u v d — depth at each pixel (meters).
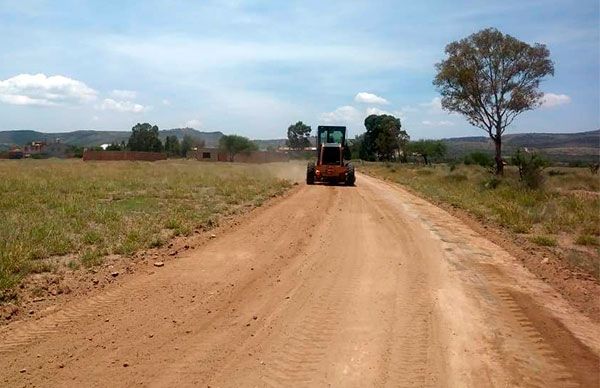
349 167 32.34
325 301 7.54
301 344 5.97
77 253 9.87
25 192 19.14
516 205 17.98
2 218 12.84
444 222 15.55
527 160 27.44
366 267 9.57
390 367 5.41
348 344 5.98
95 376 5.13
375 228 13.98
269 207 18.09
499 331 6.47
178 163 69.19
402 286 8.34
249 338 6.12
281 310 7.12
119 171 37.09
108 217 13.48
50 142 155.88
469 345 6.02
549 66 36.34
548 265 10.06
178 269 9.11
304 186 30.00
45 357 5.54
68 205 15.45
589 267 9.87
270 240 11.95
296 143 147.12
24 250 9.33
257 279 8.62
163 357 5.57
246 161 100.31
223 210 16.47
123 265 9.19
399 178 41.12
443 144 92.94
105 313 6.86
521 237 13.11
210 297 7.62
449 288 8.26
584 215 15.57
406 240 12.29
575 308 7.54
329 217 15.93
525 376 5.29
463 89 37.31
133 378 5.10
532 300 7.80
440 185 31.19
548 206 17.72
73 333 6.18
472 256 10.72
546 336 6.38
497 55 36.25
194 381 5.06
